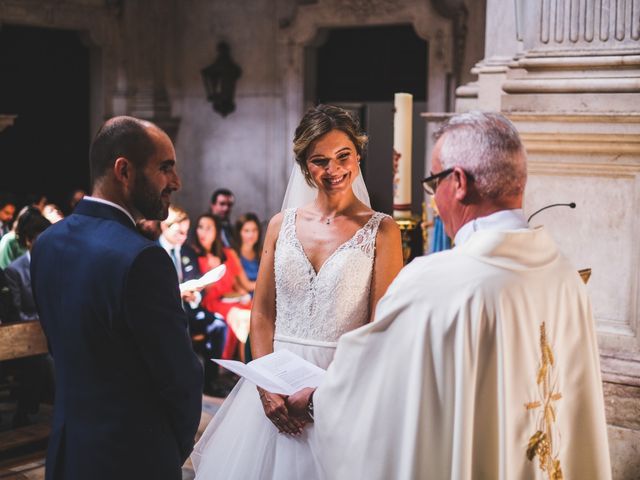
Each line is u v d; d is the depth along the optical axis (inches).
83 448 90.0
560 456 81.2
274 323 116.0
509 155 77.4
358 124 111.8
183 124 436.8
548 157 134.6
